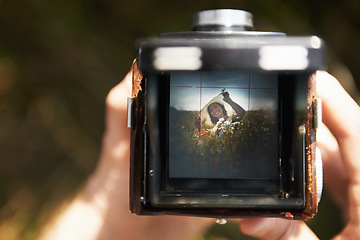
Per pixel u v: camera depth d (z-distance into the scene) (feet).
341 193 1.51
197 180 1.19
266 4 2.10
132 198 1.11
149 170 1.17
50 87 2.31
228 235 2.11
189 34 1.12
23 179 2.25
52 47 2.29
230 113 1.20
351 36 2.17
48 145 2.28
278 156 1.20
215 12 1.18
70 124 2.28
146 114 1.16
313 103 1.13
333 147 1.50
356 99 2.08
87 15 2.29
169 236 1.58
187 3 2.18
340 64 2.11
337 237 1.44
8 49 2.32
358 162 1.37
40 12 2.28
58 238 1.62
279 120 1.20
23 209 2.18
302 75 1.14
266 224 1.36
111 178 1.50
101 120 2.26
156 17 2.21
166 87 1.20
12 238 2.10
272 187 1.19
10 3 2.28
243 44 1.07
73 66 2.28
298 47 1.07
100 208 1.54
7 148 2.29
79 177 2.21
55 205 2.14
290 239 1.38
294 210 1.15
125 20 2.26
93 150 2.24
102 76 2.26
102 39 2.27
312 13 2.17
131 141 1.12
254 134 1.20
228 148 1.20
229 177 1.19
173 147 1.19
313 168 1.13
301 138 1.15
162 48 1.07
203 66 1.07
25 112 2.32
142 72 1.09
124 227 1.54
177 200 1.16
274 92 1.20
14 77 2.33
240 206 1.16
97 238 1.55
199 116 1.20
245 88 1.20
